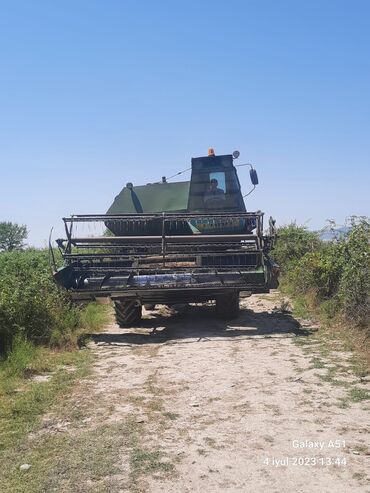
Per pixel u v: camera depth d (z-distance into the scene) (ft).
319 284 36.40
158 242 33.37
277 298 44.60
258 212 32.78
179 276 32.58
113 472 13.80
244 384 21.04
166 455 14.76
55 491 12.89
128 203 41.14
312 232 53.52
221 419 17.37
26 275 38.01
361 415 17.11
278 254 52.75
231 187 39.40
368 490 12.54
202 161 39.70
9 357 24.03
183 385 21.34
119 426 16.99
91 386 21.48
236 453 14.74
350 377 21.09
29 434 16.57
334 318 31.45
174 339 30.37
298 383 20.70
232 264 34.27
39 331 28.53
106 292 31.53
